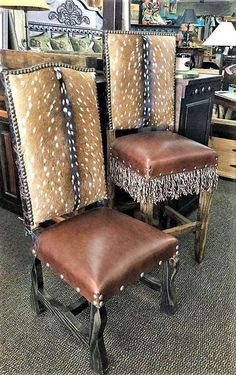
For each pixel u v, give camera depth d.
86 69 1.40
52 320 1.54
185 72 1.96
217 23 2.41
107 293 1.13
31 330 1.48
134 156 1.57
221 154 2.99
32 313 1.57
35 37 2.52
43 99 1.24
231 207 2.53
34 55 1.87
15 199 2.38
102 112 1.76
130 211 2.07
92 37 2.97
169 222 2.14
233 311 1.60
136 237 1.31
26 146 1.25
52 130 1.28
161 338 1.45
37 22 2.53
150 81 1.72
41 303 1.53
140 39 1.63
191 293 1.72
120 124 1.71
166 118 1.85
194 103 2.07
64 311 1.41
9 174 2.34
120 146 1.67
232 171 2.98
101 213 1.48
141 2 2.38
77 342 1.42
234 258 2.00
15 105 1.21
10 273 1.86
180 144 1.68
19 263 1.95
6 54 1.99
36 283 1.50
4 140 2.22
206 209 1.84
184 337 1.46
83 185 1.41
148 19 2.43
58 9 2.65
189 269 1.91
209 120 2.33
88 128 1.39
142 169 1.53
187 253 2.05
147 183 1.54
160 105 1.80
